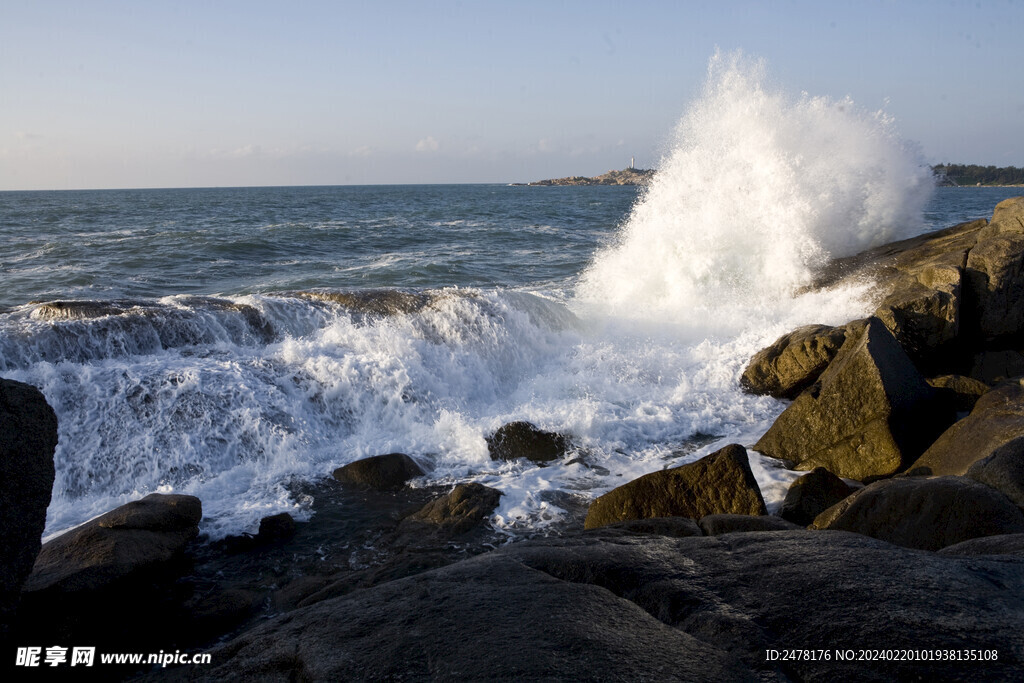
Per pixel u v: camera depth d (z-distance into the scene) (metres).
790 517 4.89
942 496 3.98
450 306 8.81
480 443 6.47
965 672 2.12
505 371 8.64
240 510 5.23
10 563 2.57
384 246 23.41
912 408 6.12
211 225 31.23
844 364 6.16
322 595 4.03
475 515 5.04
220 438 6.14
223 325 7.93
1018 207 9.25
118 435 6.01
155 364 6.87
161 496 4.74
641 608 2.75
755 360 8.16
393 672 2.33
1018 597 2.59
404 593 2.96
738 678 2.19
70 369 6.46
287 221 35.12
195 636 3.74
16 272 16.03
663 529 4.14
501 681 2.22
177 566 4.44
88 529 4.16
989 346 8.69
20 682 3.30
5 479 2.56
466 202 68.00
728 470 4.62
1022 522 3.75
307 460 6.20
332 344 7.93
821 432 6.10
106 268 16.89
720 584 2.84
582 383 8.20
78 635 3.66
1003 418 5.39
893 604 2.54
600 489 5.71
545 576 3.08
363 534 4.93
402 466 5.91
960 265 8.77
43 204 61.19
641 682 2.19
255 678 2.39
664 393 8.02
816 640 2.36
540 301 9.86
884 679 2.12
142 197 94.38
